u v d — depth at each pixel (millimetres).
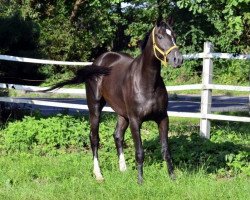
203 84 10906
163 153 7289
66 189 6973
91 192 6832
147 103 7102
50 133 10445
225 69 24812
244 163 8328
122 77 7676
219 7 9562
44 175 7918
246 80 25234
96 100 8469
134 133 7273
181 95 24609
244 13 8570
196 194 6496
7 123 12109
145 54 7113
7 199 6621
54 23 29453
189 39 13055
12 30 25859
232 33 10484
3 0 31469
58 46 29781
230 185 7059
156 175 7645
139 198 6477
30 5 22906
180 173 7723
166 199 6422
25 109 12891
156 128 12570
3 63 25641
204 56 10859
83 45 30391
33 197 6672
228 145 9492
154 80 7035
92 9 17469
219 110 16469
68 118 11781
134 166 8492
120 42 37250
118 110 8000
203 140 10008
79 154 9594
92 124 8539
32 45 28453
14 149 10125
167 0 12289
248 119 10625
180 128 12883
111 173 7891
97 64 8453
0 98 12141
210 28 12305
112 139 10312
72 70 29859
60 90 12359
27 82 28109
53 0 19906
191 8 9133
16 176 7750
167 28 6879
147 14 12977
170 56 6715
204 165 8250
